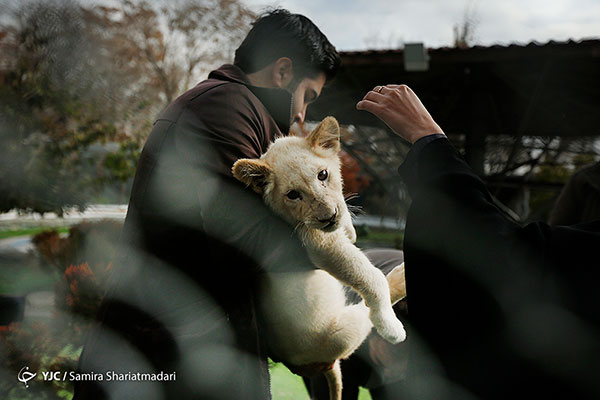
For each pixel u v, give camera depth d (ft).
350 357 6.94
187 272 4.66
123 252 4.88
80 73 21.01
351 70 24.85
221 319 4.79
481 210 3.49
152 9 33.55
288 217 4.88
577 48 21.34
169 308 4.67
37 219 22.38
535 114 31.17
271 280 5.22
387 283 5.13
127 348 4.66
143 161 4.86
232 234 4.49
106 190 25.61
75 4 19.86
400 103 4.17
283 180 4.78
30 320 11.02
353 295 6.09
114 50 27.58
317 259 4.88
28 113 20.25
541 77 23.76
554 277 3.21
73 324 9.86
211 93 4.75
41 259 14.53
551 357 3.16
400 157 25.66
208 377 4.71
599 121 31.09
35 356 9.20
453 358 3.48
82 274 10.21
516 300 3.25
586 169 9.12
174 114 4.80
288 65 5.42
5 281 14.35
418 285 3.65
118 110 24.98
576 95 28.30
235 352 4.81
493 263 3.31
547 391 3.18
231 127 4.61
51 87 20.13
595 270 3.17
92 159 24.85
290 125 5.59
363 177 36.60
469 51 23.07
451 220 3.50
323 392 7.36
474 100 27.40
